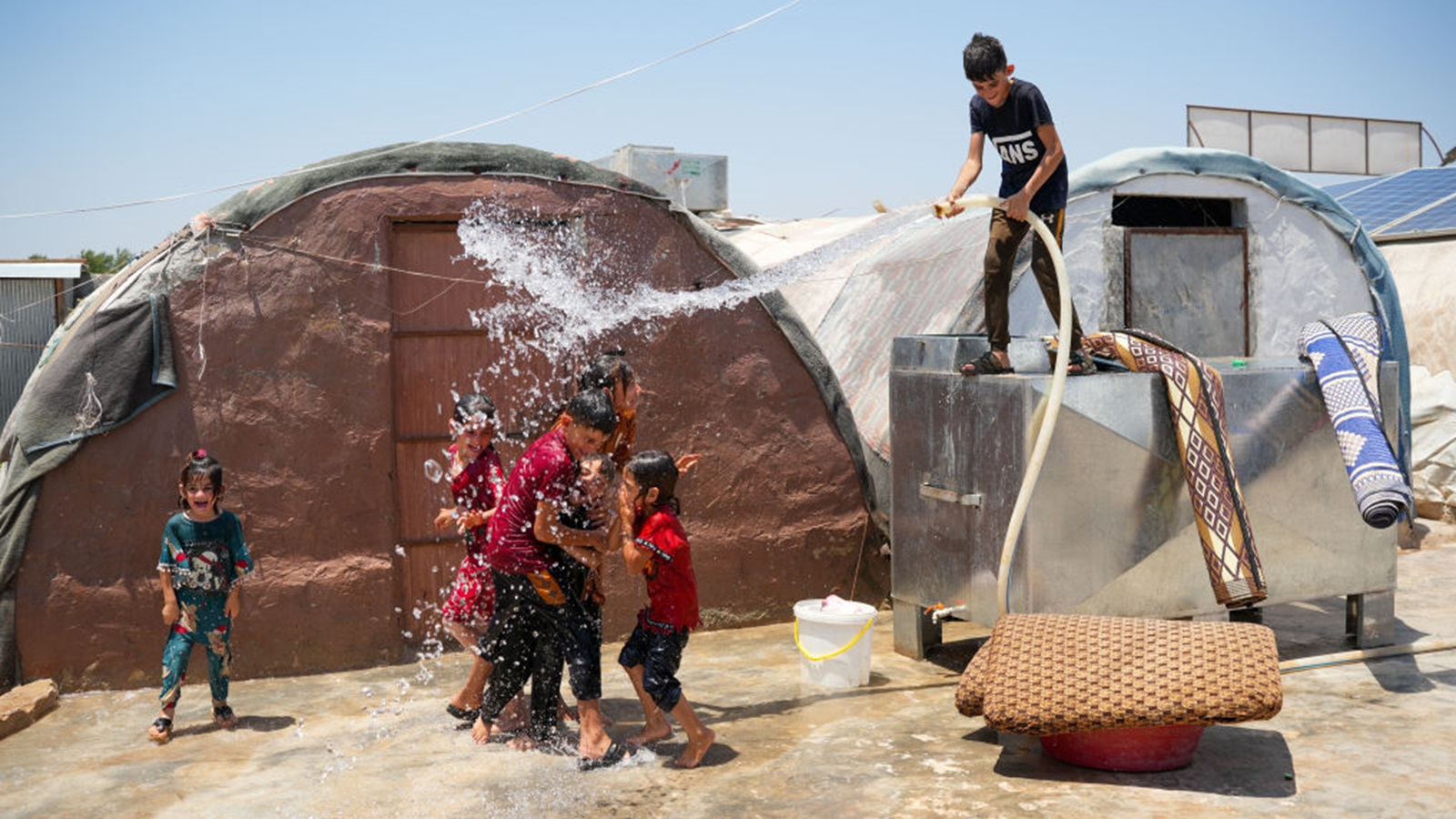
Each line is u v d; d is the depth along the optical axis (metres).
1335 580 6.61
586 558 5.05
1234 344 8.88
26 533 6.36
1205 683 4.61
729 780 4.84
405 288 7.08
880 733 5.44
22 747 5.56
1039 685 4.79
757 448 7.73
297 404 6.78
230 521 5.78
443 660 7.02
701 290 7.57
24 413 6.38
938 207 5.61
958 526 6.35
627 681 6.51
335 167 6.86
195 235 6.63
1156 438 6.12
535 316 7.28
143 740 5.64
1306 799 4.46
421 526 7.14
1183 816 4.32
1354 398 6.38
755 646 7.21
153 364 6.53
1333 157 16.62
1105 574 6.06
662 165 12.70
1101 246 8.43
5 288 9.72
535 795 4.71
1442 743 5.08
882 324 9.38
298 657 6.78
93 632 6.46
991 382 6.06
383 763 5.17
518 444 7.25
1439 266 12.01
